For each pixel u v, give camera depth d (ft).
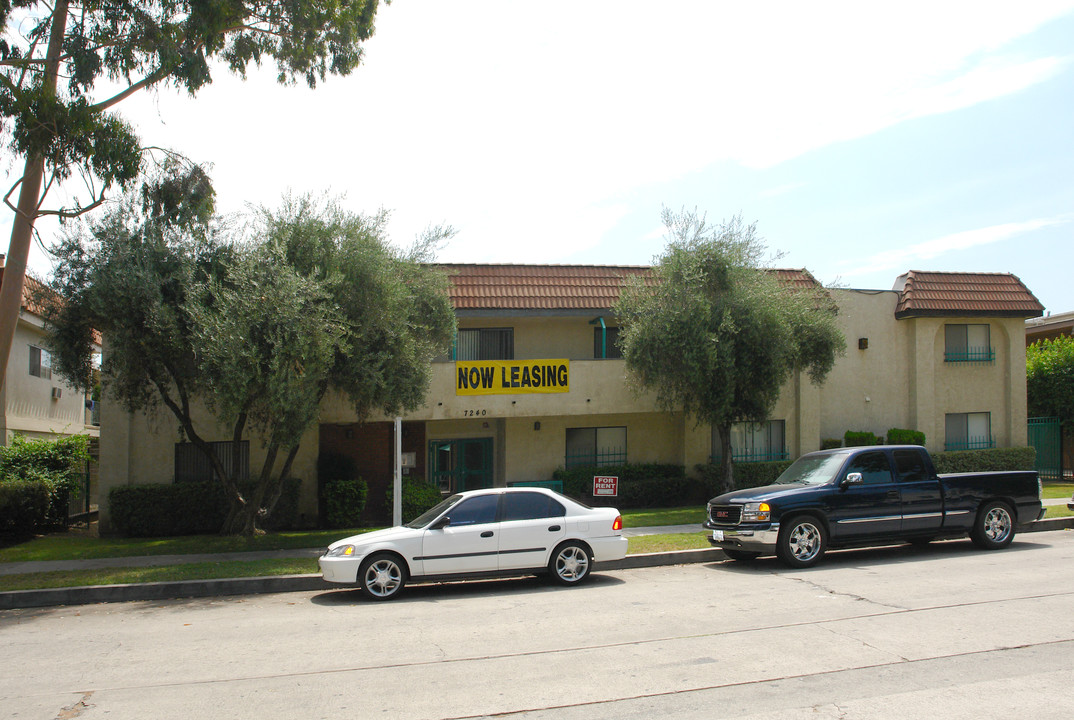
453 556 35.06
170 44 46.37
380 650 24.81
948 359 81.66
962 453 77.41
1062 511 55.67
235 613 32.55
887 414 80.23
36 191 48.60
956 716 17.49
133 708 19.52
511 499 36.70
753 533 38.45
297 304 43.27
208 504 59.47
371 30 56.90
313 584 38.22
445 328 57.88
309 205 50.24
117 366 46.21
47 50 47.50
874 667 21.25
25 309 69.46
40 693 21.07
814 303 67.62
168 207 50.90
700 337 59.67
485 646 24.90
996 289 82.99
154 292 44.83
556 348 71.97
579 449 72.69
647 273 71.82
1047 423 87.51
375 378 49.16
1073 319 105.60
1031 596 29.94
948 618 26.63
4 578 39.40
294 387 44.09
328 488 61.36
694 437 71.82
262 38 54.49
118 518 58.13
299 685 21.16
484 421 73.56
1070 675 20.22
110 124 45.88
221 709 19.29
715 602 30.78
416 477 66.74
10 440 71.46
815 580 34.91
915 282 81.30
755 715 17.84
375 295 49.88
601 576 39.14
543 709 18.66
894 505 40.24
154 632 29.01
